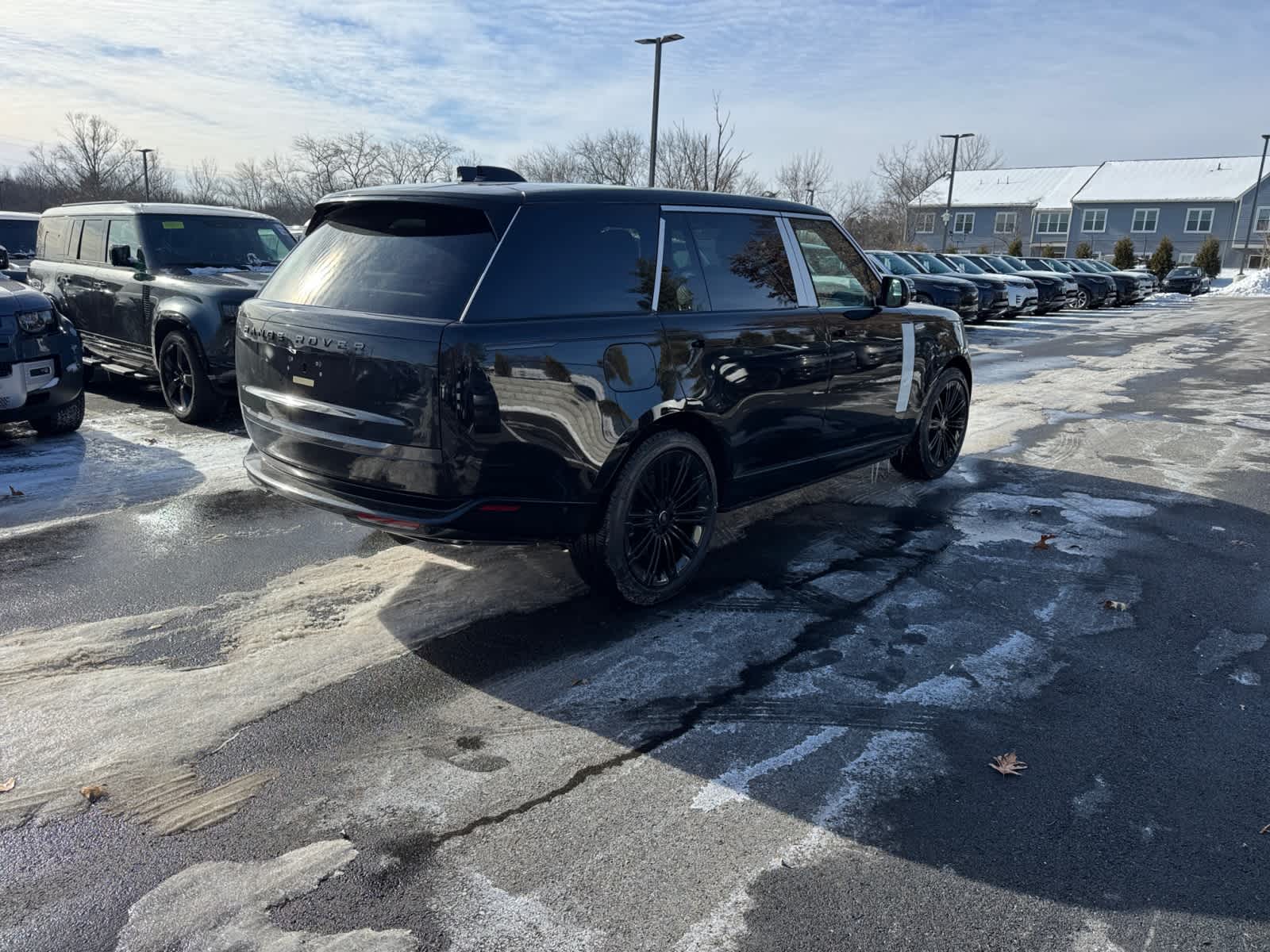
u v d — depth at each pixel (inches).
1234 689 130.3
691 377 150.3
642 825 98.3
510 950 80.8
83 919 83.4
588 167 1760.6
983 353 573.6
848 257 197.5
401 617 149.4
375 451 132.0
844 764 110.5
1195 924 85.3
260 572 167.6
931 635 146.2
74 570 166.7
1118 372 478.3
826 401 184.7
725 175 1370.6
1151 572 175.2
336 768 107.7
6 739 111.8
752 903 87.0
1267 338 695.1
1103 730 119.1
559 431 132.4
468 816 99.2
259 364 149.9
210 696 123.3
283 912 84.7
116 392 345.4
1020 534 197.2
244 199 2054.6
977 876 91.3
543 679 130.0
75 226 349.4
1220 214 2427.4
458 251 132.5
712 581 168.2
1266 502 223.8
